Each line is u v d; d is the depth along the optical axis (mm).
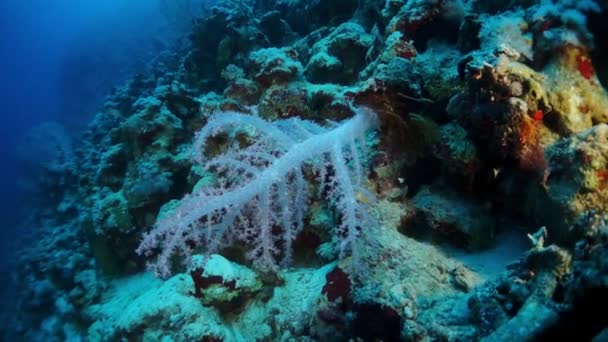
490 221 2885
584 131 2266
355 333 2686
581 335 1628
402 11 4082
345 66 5605
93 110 22266
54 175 11469
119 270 6180
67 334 6328
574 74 2477
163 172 5746
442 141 2910
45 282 7938
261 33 7867
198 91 8273
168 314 3631
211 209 3117
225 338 3475
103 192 6855
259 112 4473
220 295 3535
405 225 3127
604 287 1500
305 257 3785
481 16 3447
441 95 3113
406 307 2377
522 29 2787
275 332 3436
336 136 3170
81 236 8242
